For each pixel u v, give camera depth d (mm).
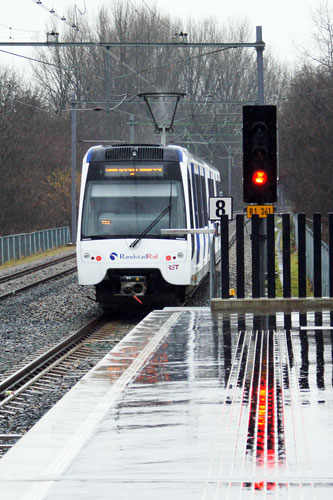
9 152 151500
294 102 151000
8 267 118250
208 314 45812
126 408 23719
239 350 33125
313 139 131250
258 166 44750
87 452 19500
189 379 27641
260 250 47344
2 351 48312
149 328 40500
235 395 25078
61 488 17062
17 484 17328
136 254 59906
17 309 67438
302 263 46781
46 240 151625
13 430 30531
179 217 60281
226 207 57875
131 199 60500
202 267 70688
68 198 181125
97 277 60188
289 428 21297
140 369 29656
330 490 16750
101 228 60281
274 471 17953
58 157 184500
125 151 61031
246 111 44406
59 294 78125
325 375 27719
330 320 41656
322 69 143125
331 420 22000
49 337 53406
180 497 16438
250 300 46719
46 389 37688
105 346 49750
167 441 20312
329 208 129000
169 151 61281
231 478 17516
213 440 20312
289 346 33625
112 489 16938
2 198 150750
